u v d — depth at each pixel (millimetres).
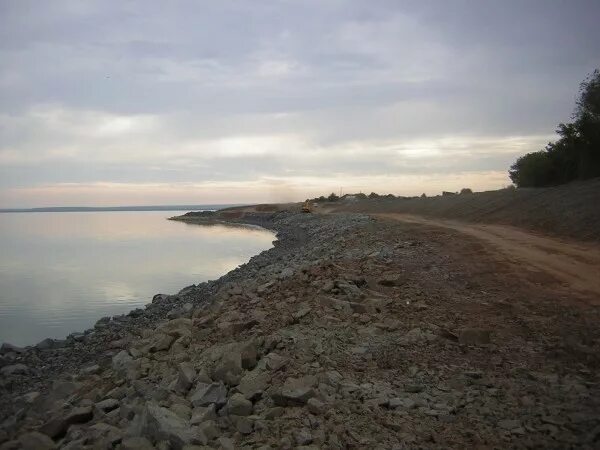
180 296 20031
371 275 13688
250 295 13508
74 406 7809
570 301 10422
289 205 129375
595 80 32844
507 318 9594
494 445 4965
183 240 58250
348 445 5020
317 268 14648
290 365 7398
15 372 11273
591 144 33531
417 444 5027
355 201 104500
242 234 67250
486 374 6949
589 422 5223
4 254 43531
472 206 38219
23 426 7305
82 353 12781
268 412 5910
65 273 31438
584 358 7320
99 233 75125
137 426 5949
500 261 15273
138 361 9422
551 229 21922
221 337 9664
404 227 29406
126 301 22453
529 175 42156
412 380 6816
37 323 18312
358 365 7449
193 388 7109
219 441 5230
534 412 5625
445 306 10562
